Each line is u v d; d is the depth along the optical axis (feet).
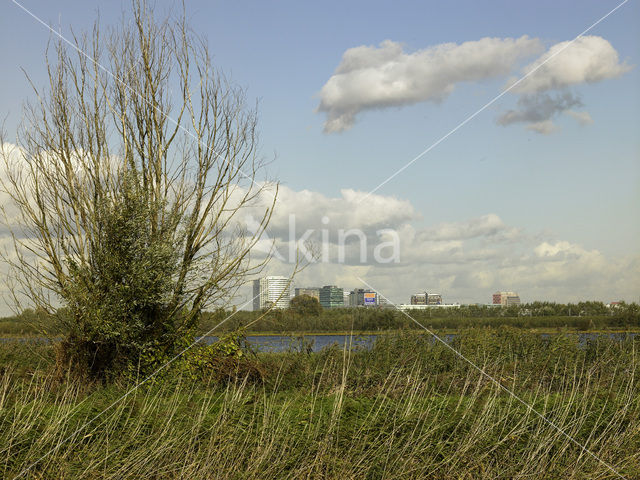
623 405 32.53
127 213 41.11
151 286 40.73
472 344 45.21
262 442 25.29
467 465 25.94
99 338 39.93
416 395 31.94
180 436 25.67
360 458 24.86
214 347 41.88
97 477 23.04
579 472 26.61
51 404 29.58
